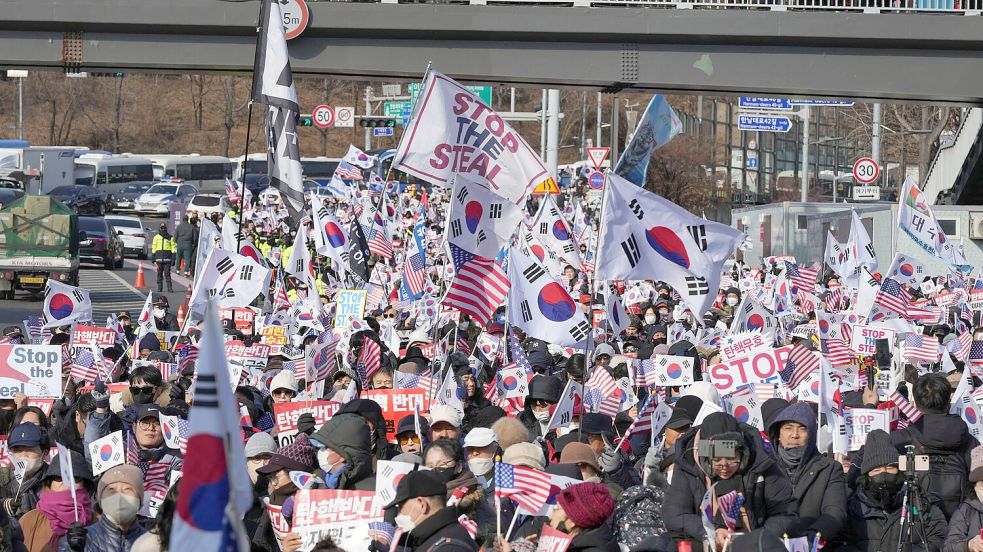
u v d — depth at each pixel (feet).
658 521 60.54
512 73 241.55
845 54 243.60
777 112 447.42
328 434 66.90
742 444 58.80
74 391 112.88
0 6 236.43
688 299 93.66
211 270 134.82
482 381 121.39
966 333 134.31
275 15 154.20
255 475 72.74
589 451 68.13
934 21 239.91
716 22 238.27
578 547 53.72
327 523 58.80
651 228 92.84
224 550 29.94
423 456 66.80
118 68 247.09
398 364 118.73
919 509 65.82
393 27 236.43
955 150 377.91
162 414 79.66
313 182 638.94
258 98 152.76
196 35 241.35
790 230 327.47
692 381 105.19
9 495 72.79
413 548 55.47
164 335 152.15
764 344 96.58
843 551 67.05
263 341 137.49
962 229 304.71
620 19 237.45
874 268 176.76
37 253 320.91
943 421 73.77
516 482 57.93
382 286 173.37
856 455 77.97
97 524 60.18
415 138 116.57
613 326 118.32
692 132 595.06
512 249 101.71
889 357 108.06
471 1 242.58
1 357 97.09
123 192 651.25
